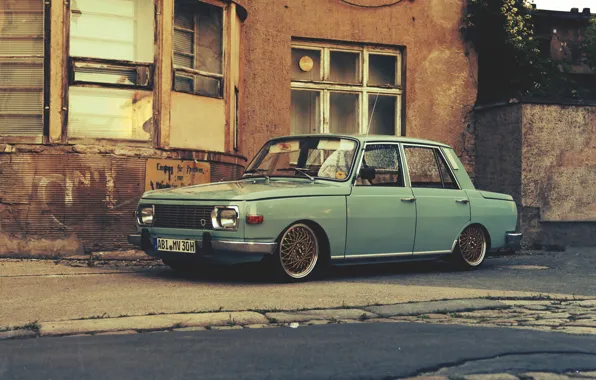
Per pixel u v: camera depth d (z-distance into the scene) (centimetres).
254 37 1327
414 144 895
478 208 943
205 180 1112
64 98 1012
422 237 876
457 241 921
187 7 1116
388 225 837
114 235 1027
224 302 624
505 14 1488
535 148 1364
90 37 1035
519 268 987
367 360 434
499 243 976
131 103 1052
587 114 1395
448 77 1479
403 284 779
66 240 1006
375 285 760
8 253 993
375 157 847
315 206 775
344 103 1434
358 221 809
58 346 465
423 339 497
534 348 473
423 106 1463
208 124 1132
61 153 1005
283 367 414
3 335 492
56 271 866
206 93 1140
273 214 740
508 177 1393
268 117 1338
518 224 1357
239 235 726
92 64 1030
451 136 1477
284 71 1352
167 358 433
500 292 727
